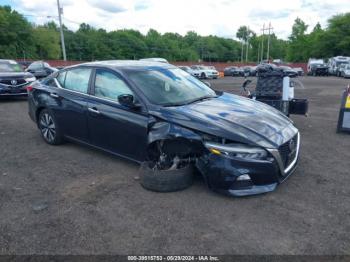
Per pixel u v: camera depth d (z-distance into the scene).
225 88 19.73
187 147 3.72
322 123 7.81
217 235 2.93
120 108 4.26
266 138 3.49
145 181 3.81
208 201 3.54
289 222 3.12
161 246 2.78
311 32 86.12
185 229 3.03
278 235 2.92
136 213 3.31
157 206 3.45
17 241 2.87
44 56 87.25
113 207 3.45
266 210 3.34
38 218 3.25
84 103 4.74
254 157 3.39
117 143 4.41
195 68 36.44
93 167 4.60
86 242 2.84
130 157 4.33
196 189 3.82
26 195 3.76
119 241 2.86
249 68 44.69
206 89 4.94
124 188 3.90
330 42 60.31
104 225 3.11
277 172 3.52
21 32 77.25
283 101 7.05
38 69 20.36
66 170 4.51
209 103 4.26
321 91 16.69
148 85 4.31
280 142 3.54
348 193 3.74
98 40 98.81
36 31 85.69
